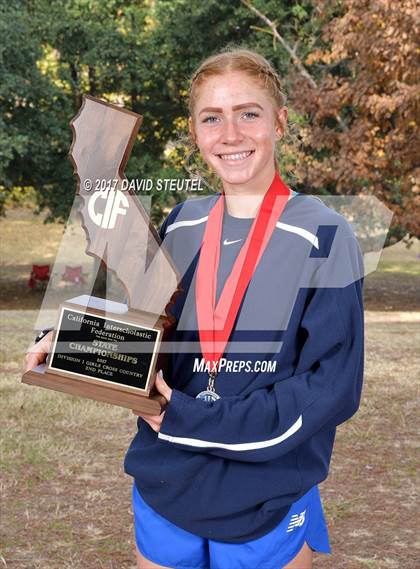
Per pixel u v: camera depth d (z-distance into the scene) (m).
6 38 14.15
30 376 1.88
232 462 1.89
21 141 13.66
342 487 4.38
